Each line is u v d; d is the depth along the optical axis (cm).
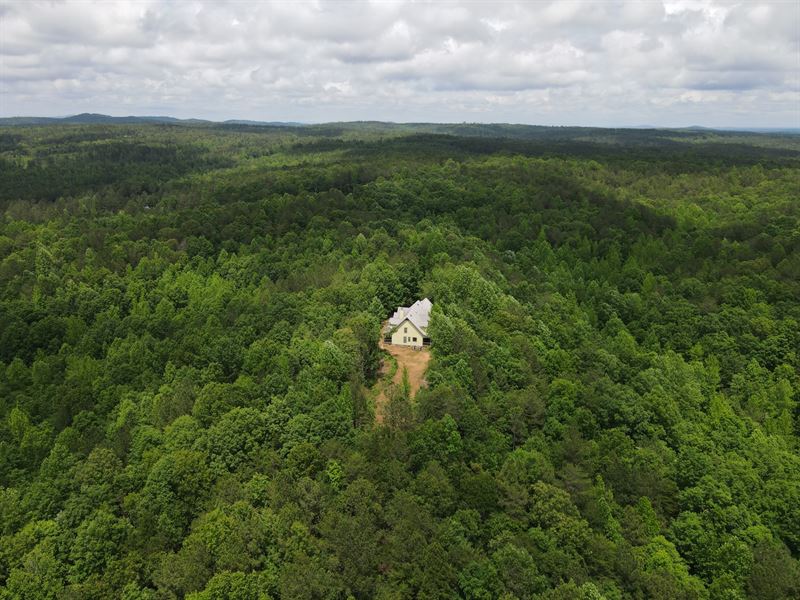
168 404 7275
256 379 7662
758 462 7869
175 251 15275
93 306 12638
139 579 4944
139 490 5962
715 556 6116
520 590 4753
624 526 6103
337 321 9431
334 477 5731
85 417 8075
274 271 13412
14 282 13525
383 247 14150
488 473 5934
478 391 7581
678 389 9188
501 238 16812
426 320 9762
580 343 10044
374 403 7369
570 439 6819
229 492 5556
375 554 4928
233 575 4544
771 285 13312
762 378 10419
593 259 15688
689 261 15875
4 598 4856
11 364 10281
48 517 5772
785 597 5678
